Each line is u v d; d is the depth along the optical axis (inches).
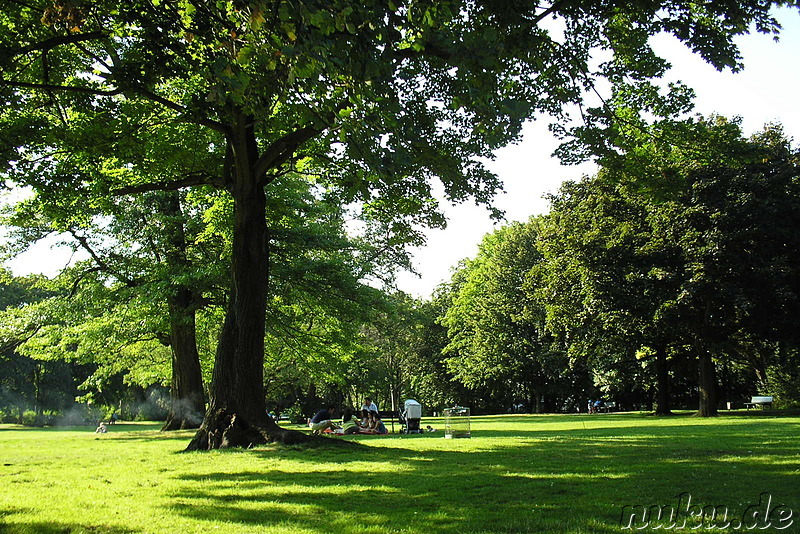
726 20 410.6
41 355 1128.2
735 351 1530.5
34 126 519.5
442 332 2544.3
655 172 586.9
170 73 450.6
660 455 435.5
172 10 418.9
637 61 530.3
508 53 331.0
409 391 2903.5
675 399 2159.2
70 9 335.6
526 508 252.1
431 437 753.0
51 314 1067.9
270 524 229.5
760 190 1159.0
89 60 582.9
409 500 276.1
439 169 482.0
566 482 316.8
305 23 220.7
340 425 937.5
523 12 337.4
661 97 561.9
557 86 503.2
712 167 1154.7
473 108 272.1
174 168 668.1
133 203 1066.7
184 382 1106.7
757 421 949.2
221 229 966.4
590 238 1316.4
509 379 2069.4
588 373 2084.2
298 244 1042.7
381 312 1136.2
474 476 347.3
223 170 625.9
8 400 2258.9
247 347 569.6
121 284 1100.5
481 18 342.3
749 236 1138.7
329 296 1039.0
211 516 245.9
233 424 547.2
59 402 2239.2
